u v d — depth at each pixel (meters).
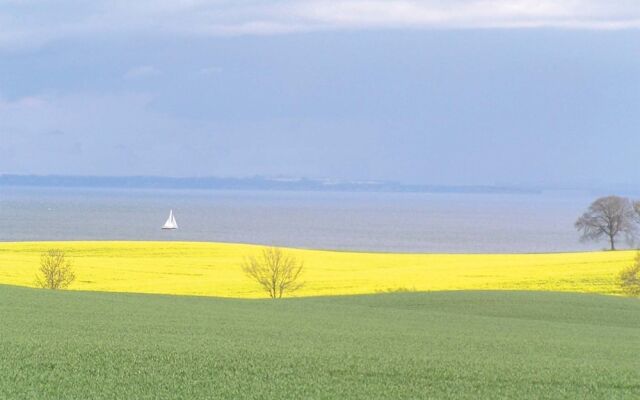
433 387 30.58
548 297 80.75
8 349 35.56
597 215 194.25
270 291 96.88
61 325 45.88
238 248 147.00
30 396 27.20
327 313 62.59
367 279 106.06
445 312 66.44
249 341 41.53
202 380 30.48
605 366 36.34
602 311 71.50
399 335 47.88
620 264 117.00
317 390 29.42
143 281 104.00
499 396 29.44
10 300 60.00
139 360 33.91
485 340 46.72
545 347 44.22
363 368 33.69
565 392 30.27
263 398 28.03
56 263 96.94
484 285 100.44
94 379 30.06
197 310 59.81
